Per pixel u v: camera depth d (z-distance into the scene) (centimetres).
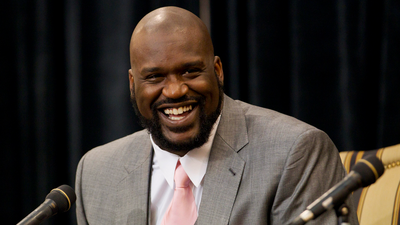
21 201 724
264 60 674
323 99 647
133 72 404
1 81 727
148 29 388
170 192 433
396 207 418
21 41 732
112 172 464
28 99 730
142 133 490
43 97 726
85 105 725
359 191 462
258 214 382
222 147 418
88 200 463
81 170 484
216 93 397
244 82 693
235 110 446
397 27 611
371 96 636
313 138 396
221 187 400
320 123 647
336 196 259
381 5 634
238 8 687
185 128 389
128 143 483
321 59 648
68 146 730
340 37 638
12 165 724
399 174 436
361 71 628
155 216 433
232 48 684
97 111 726
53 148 725
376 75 636
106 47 726
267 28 676
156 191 437
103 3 729
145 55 384
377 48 636
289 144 395
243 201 389
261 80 673
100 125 725
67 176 733
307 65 654
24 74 730
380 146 618
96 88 727
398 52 611
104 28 727
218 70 425
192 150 419
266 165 396
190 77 384
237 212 387
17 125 730
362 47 629
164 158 429
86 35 729
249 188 393
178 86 378
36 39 732
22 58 731
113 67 723
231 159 411
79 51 724
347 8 633
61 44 745
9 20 734
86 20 729
